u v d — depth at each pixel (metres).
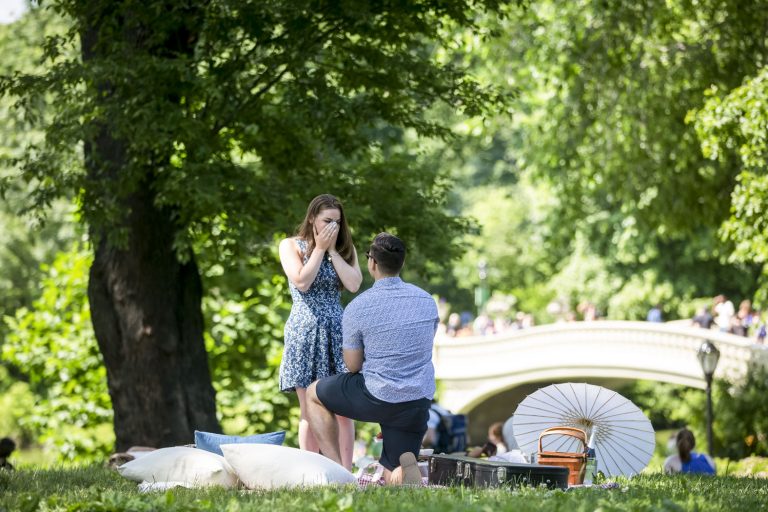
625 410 14.92
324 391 12.30
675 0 38.09
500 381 54.34
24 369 43.00
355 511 9.68
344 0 22.23
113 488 12.93
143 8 22.50
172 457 13.61
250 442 14.03
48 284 42.38
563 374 50.78
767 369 38.56
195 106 24.89
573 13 40.31
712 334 41.88
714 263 65.06
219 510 10.07
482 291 79.38
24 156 23.70
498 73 42.88
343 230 13.46
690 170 39.97
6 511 10.71
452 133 26.41
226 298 41.53
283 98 25.30
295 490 11.37
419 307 12.03
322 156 27.53
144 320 24.34
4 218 67.62
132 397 24.39
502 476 12.00
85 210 23.16
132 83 22.19
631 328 46.66
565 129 41.91
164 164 24.02
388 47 25.69
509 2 25.45
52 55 23.56
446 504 9.85
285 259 13.30
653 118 39.00
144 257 24.42
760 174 32.22
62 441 41.31
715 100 31.66
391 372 11.88
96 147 23.70
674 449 39.50
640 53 39.56
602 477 14.14
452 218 28.30
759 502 12.09
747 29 37.25
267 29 23.03
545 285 77.75
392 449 12.06
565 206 44.97
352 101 24.97
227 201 23.56
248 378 42.44
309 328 13.33
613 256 66.06
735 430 38.06
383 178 27.28
